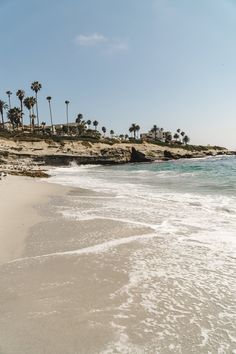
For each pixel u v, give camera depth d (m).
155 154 111.94
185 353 4.42
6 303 5.96
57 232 10.99
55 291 6.40
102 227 11.59
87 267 7.64
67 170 63.72
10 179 33.38
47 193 22.23
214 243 9.44
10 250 9.14
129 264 7.80
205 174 38.78
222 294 6.14
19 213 14.42
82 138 117.38
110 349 4.52
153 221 12.51
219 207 15.14
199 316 5.36
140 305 5.76
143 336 4.81
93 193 22.05
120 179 36.28
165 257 8.28
